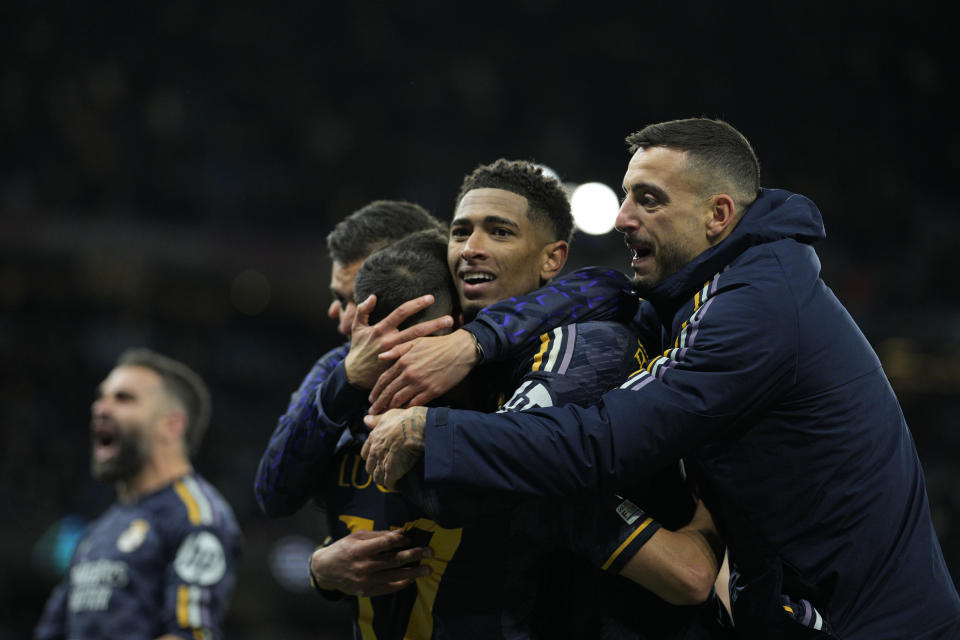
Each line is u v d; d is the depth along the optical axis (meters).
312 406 7.41
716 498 7.01
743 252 7.00
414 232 8.53
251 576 41.00
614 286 7.59
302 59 59.19
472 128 59.44
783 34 63.41
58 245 46.59
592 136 61.50
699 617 7.36
